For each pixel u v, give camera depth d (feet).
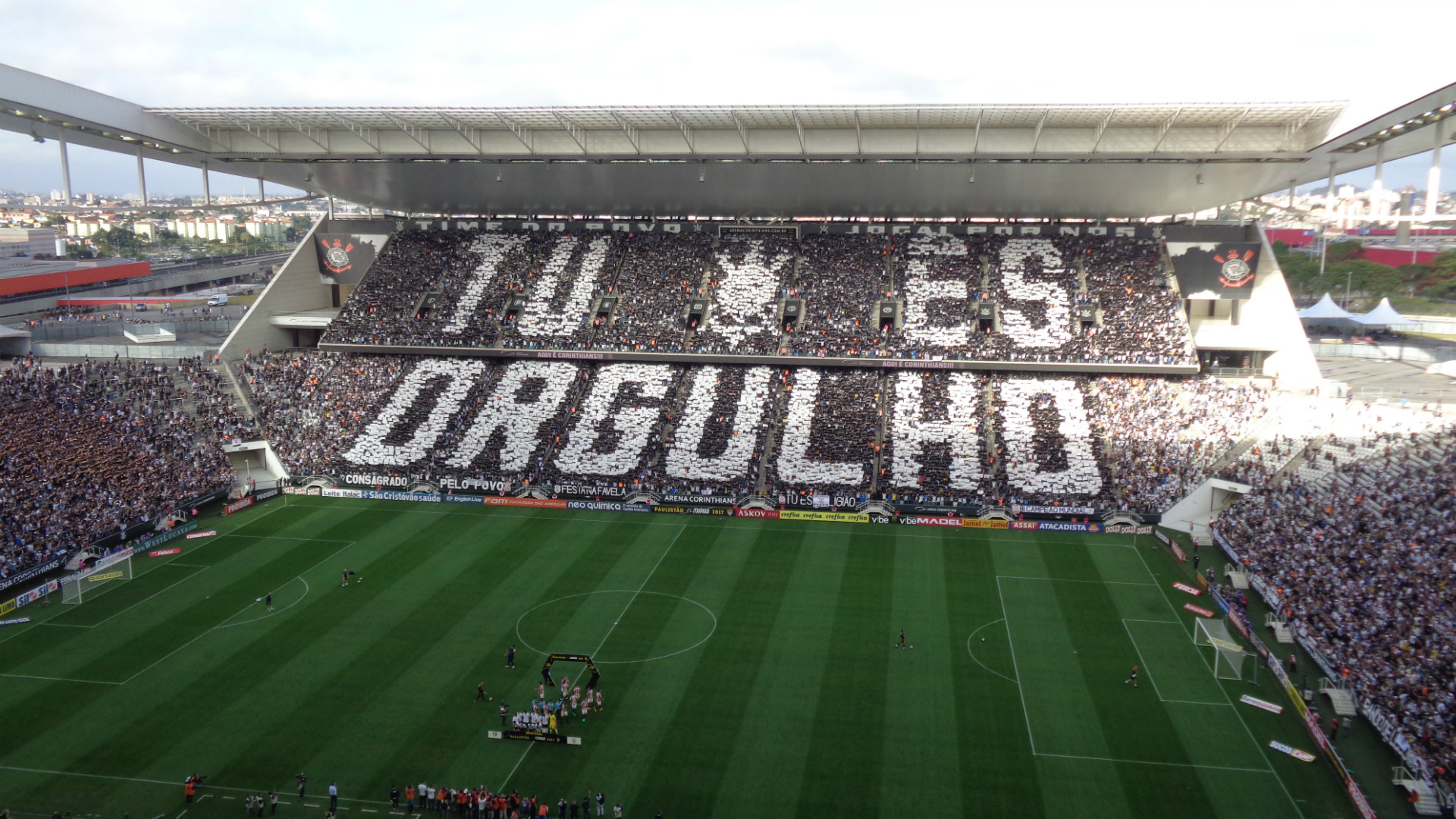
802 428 292.40
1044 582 214.48
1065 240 348.18
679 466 280.51
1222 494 250.37
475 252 368.07
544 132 302.86
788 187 332.39
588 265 357.82
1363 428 260.62
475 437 296.71
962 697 164.66
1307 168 284.41
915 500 261.24
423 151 308.40
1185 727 155.43
